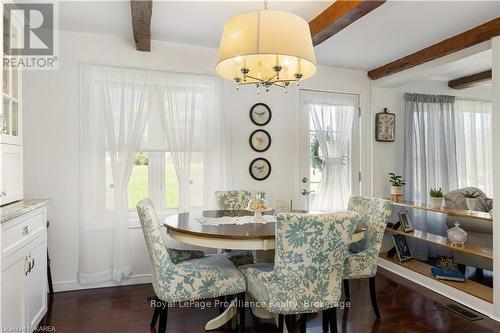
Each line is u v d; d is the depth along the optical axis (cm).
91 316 244
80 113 292
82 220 291
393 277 335
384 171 412
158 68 315
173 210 328
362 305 267
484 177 494
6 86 210
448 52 305
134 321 236
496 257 246
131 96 303
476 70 420
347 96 405
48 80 289
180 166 316
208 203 328
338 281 182
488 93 498
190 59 329
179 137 317
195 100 325
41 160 287
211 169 330
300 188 381
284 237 165
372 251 240
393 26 276
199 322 236
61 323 232
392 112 419
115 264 298
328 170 393
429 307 264
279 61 214
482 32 271
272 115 365
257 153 359
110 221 302
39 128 286
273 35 174
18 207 191
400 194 382
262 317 245
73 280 296
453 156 457
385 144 414
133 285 308
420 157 436
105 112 295
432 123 446
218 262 223
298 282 172
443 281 295
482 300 256
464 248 283
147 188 320
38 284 221
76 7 248
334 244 172
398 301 276
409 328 230
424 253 401
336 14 236
